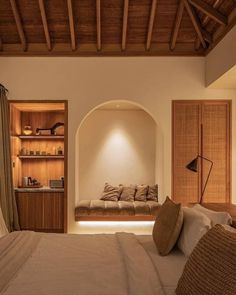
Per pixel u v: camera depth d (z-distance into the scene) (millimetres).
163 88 4742
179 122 4727
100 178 6043
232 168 4703
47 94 4711
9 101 4684
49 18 4359
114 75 4730
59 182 4977
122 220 4680
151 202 5059
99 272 1820
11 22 4406
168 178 4707
